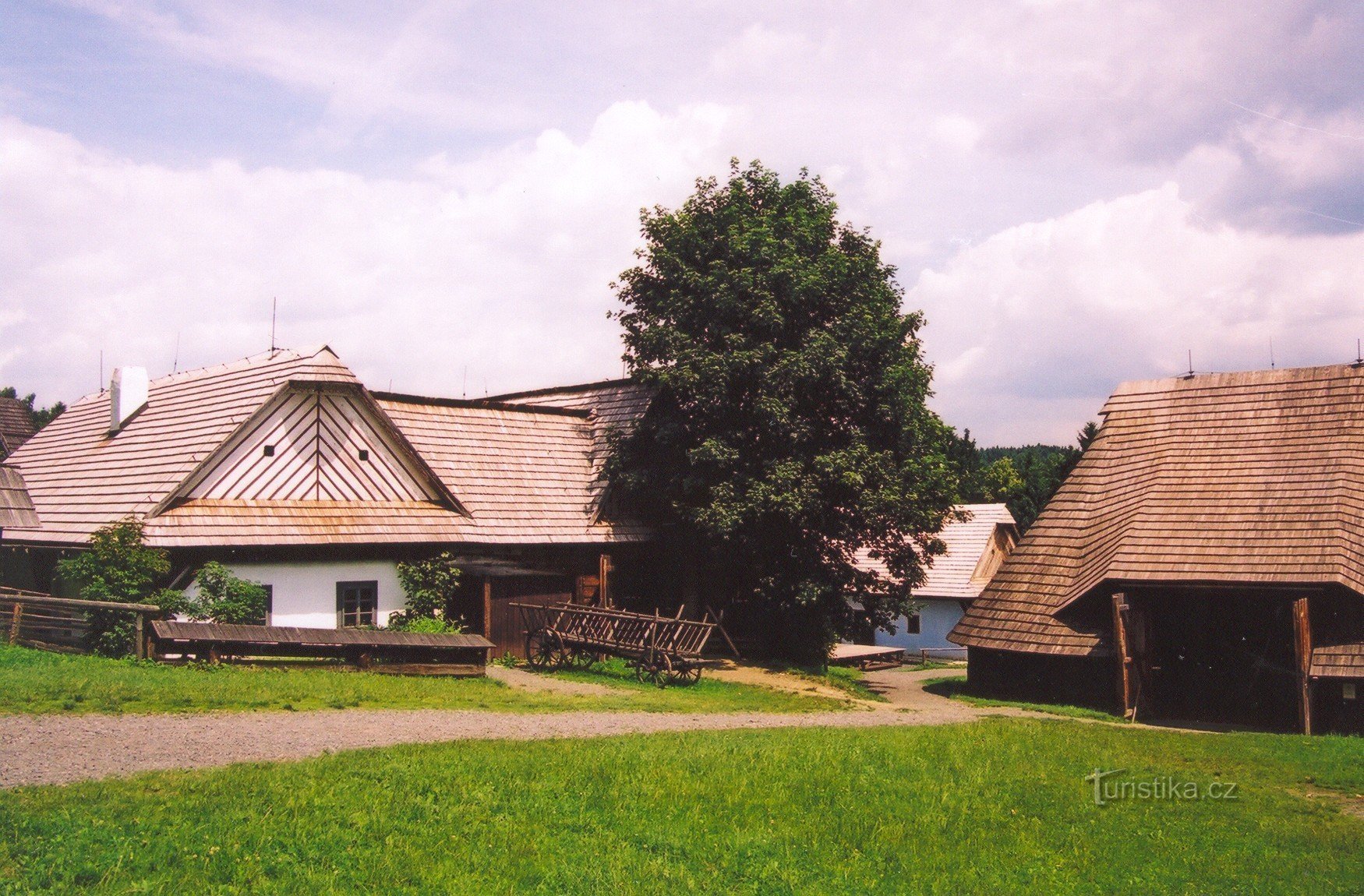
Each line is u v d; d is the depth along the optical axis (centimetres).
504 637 3091
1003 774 1627
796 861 1145
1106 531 3378
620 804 1266
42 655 2102
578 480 3497
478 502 3166
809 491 3092
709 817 1261
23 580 3098
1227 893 1161
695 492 3269
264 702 1802
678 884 1043
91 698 1688
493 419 3456
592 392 3916
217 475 2664
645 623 2778
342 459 2908
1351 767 1975
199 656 2180
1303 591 2939
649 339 3266
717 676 2970
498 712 1959
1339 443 3228
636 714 2081
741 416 3244
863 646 5116
